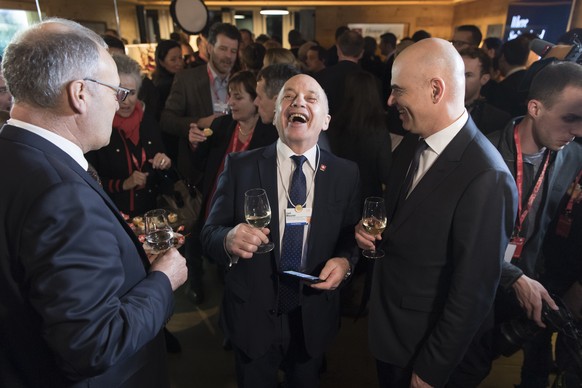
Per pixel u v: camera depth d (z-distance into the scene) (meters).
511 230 0.98
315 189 1.23
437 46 0.96
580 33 1.81
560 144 1.13
